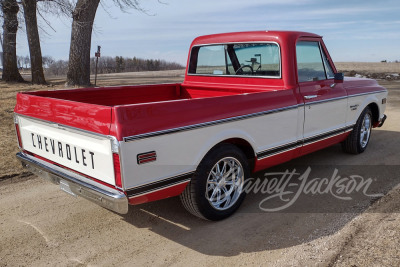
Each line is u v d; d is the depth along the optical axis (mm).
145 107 2881
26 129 3873
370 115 5836
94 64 45844
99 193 2902
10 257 3057
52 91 4141
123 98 4883
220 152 3455
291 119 4164
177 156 3102
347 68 30281
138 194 2896
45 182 4766
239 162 3684
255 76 4555
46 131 3543
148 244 3238
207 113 3291
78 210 3945
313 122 4516
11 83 17984
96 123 2881
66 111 3170
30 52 18109
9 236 3396
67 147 3291
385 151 5949
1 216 3803
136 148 2809
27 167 3867
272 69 4352
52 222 3670
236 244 3193
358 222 3455
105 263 2955
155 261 2971
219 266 2871
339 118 5000
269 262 2891
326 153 5852
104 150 2863
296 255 2963
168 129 2990
